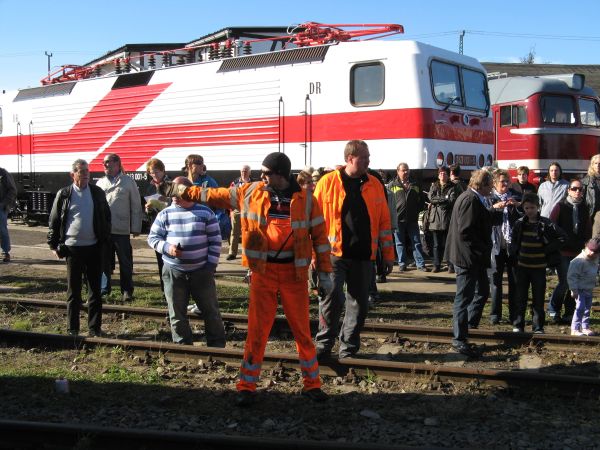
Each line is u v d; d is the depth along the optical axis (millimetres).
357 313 6414
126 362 6625
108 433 4641
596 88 32344
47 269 12367
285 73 13656
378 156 12641
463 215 6695
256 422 5082
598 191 8680
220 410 5316
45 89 19297
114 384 5914
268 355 6395
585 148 17078
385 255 6402
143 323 8305
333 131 13062
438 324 8227
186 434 4559
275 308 5438
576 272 7543
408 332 7520
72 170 7379
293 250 5328
